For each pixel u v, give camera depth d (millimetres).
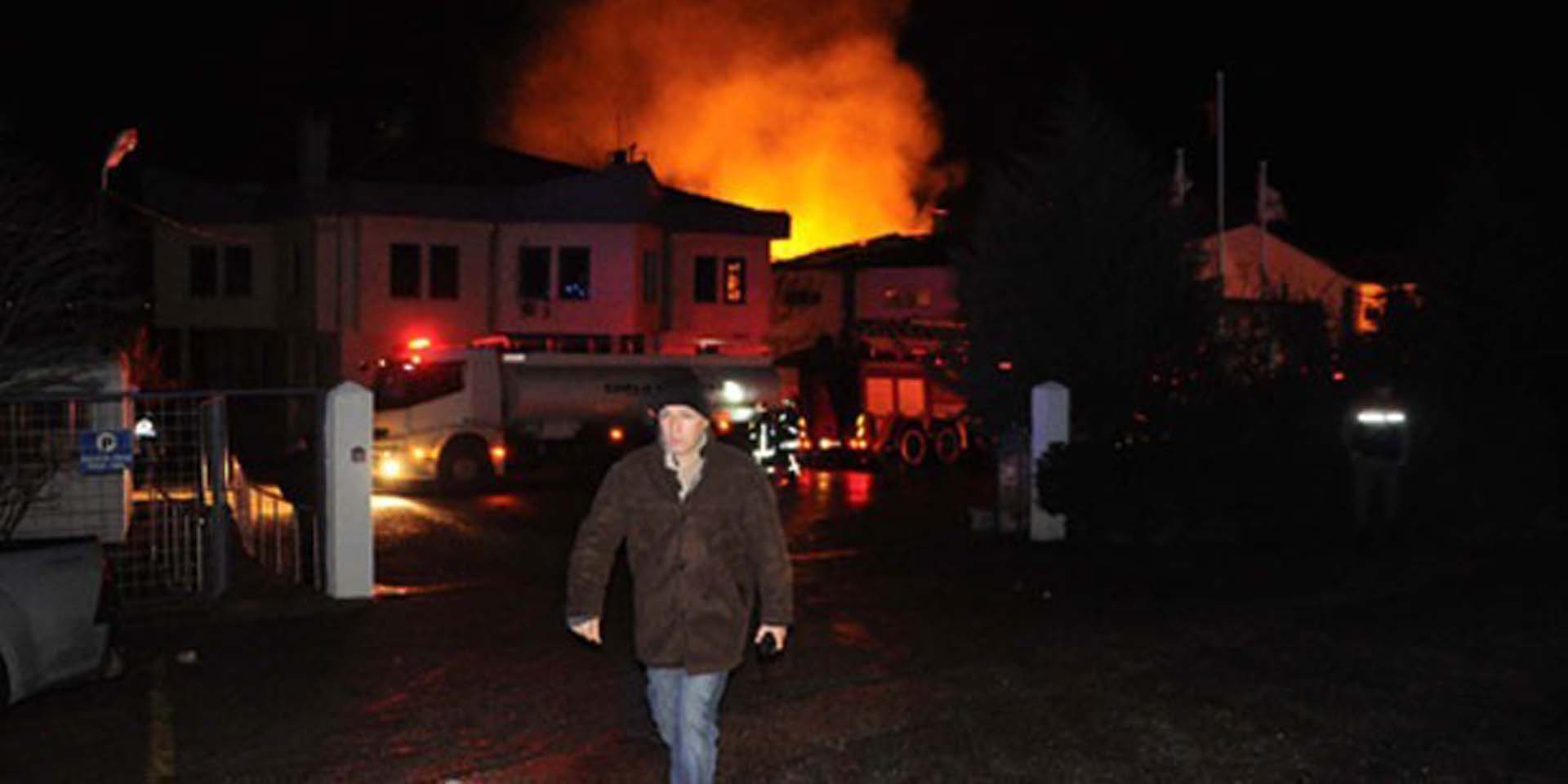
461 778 6961
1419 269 19156
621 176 37125
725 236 40312
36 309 13852
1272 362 18672
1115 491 15406
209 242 40500
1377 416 14625
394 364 24281
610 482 5867
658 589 5719
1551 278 18391
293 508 13359
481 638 10461
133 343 27156
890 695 8594
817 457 32125
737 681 8977
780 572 5844
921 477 27375
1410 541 15008
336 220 36344
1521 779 6934
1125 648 9906
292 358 39125
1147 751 7414
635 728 7902
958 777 6980
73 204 15891
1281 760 7254
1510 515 15773
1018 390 18000
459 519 19250
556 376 25641
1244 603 11664
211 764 7234
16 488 13742
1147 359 17828
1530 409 16672
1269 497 15578
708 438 5855
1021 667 9320
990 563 14211
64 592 8477
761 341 40812
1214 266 34844
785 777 6977
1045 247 18156
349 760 7305
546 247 37594
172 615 11258
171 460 16203
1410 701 8398
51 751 7477
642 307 37625
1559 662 9352
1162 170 20281
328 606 11633
